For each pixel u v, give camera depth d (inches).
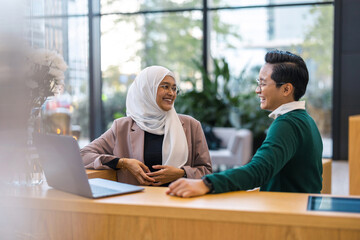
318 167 70.0
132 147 91.7
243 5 279.7
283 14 274.8
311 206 52.6
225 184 59.1
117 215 56.1
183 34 290.4
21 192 63.5
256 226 51.1
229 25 283.1
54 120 244.1
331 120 271.3
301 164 67.7
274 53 72.1
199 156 92.5
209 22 286.4
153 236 54.8
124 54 297.4
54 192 63.3
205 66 287.6
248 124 257.6
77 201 57.5
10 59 60.9
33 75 69.1
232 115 260.2
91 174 82.0
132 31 295.7
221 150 222.2
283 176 69.1
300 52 274.1
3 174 65.8
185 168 86.3
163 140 90.8
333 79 268.5
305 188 68.5
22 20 60.7
